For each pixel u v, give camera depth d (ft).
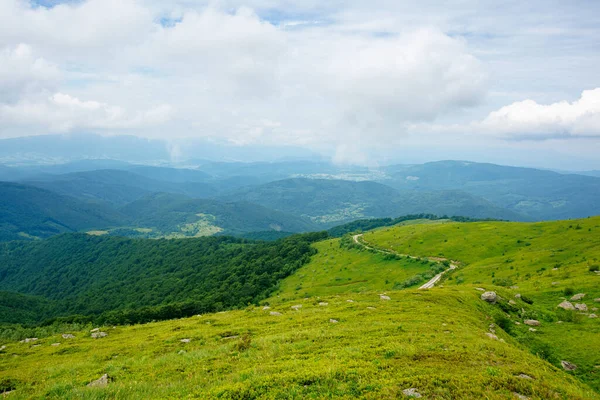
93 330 157.89
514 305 160.86
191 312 419.33
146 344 119.03
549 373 72.23
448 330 104.99
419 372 63.36
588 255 262.88
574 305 152.15
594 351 110.11
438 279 336.90
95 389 68.33
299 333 102.94
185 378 72.95
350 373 63.21
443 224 604.08
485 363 70.85
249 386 60.34
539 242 371.97
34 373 92.58
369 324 115.03
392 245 531.50
